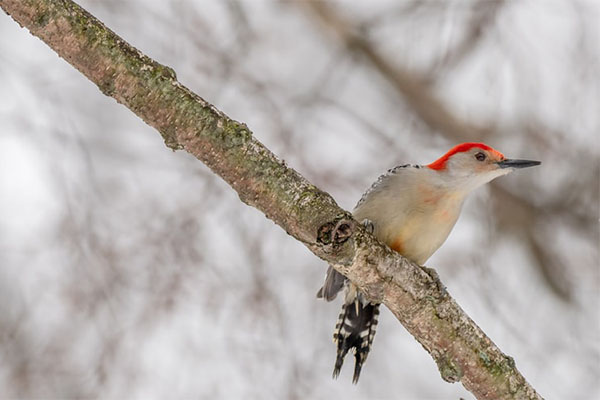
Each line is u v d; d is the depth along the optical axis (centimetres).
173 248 1369
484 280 1556
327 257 709
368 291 746
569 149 1648
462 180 1031
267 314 1338
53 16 643
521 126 1662
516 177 1673
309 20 1762
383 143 1698
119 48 660
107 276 1327
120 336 1301
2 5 640
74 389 1273
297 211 688
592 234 1648
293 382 1309
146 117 678
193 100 675
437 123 1739
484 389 756
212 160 684
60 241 1337
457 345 751
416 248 1011
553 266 1644
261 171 684
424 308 745
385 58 1752
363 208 1021
